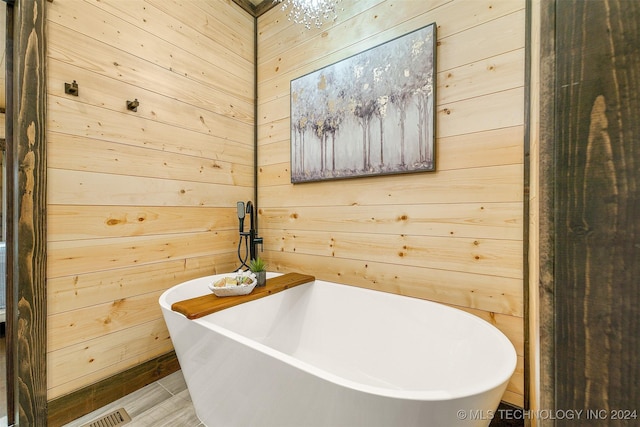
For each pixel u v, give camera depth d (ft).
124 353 5.19
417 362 4.44
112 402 4.97
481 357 3.68
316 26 6.59
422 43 4.98
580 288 1.27
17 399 4.15
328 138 6.23
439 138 4.88
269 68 7.51
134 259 5.34
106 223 4.98
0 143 9.77
